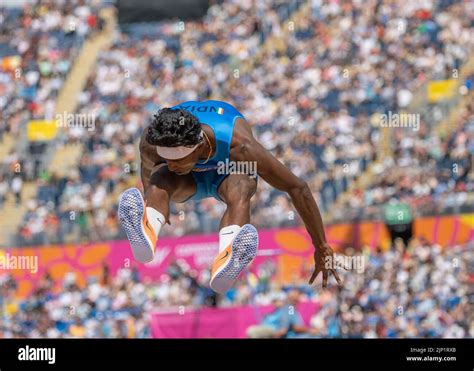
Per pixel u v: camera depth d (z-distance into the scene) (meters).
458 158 38.16
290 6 44.94
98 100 43.88
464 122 39.19
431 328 33.34
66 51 45.88
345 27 43.59
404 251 35.22
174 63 44.44
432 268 34.72
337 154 39.19
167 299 35.12
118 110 43.28
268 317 32.41
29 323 36.09
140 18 46.06
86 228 38.12
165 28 45.59
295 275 34.38
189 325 32.47
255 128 41.03
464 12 42.44
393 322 33.38
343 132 39.88
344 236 35.88
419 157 38.44
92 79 44.69
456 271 34.56
